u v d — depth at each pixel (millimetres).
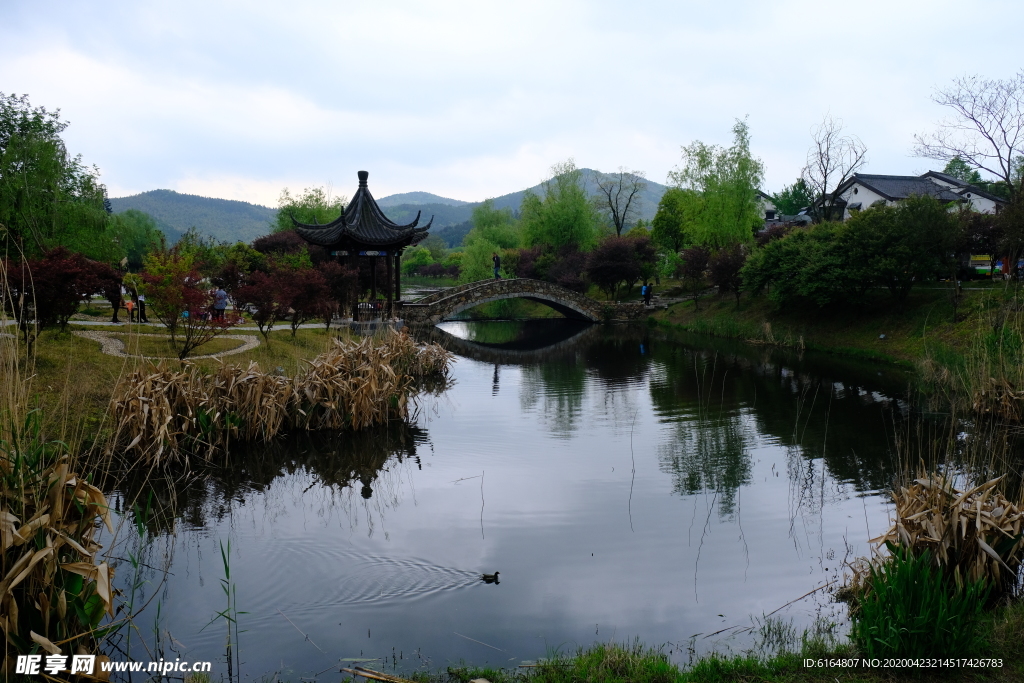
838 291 27438
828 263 27672
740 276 37625
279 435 13516
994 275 27859
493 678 5480
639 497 10648
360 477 11672
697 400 18891
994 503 6719
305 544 8617
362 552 8398
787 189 75625
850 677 5098
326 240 28609
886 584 5625
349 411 14281
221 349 18031
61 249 15188
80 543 5562
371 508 10078
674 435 14781
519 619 6715
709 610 6926
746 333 34031
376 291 37375
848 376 22203
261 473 11664
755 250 38062
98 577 5074
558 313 50750
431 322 35500
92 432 10773
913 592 5402
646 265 49812
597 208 67625
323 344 21875
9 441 5344
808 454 13055
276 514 9750
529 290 42000
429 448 13648
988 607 6242
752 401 18531
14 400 5691
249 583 7465
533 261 55406
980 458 11336
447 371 23312
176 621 6582
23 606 4945
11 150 23094
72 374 12328
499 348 32750
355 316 29031
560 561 8188
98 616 5383
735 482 11383
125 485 10516
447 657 5977
